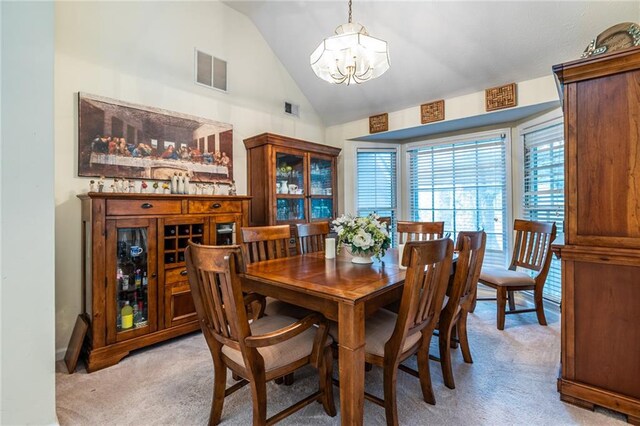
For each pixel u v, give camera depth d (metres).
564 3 2.21
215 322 1.40
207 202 2.62
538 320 2.73
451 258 1.55
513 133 3.45
